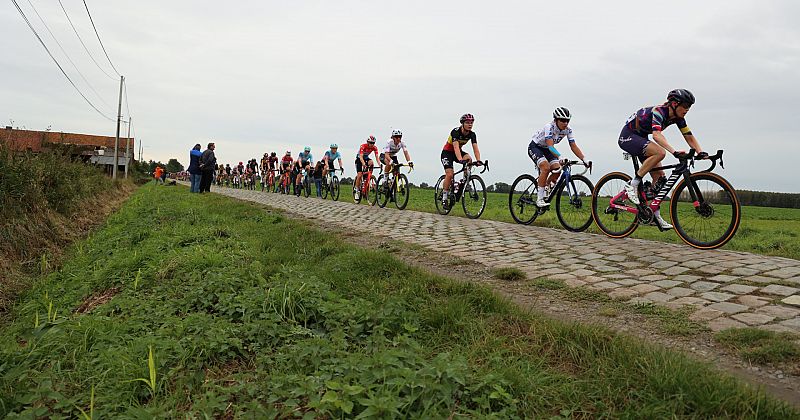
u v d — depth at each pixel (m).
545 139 7.80
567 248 5.71
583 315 3.26
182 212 9.59
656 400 1.98
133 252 5.68
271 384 2.17
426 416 1.80
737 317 3.02
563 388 2.16
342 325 2.99
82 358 2.64
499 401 2.01
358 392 1.89
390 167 12.51
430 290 3.72
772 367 2.35
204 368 2.52
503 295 3.67
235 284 3.84
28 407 2.15
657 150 5.91
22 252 6.14
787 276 3.90
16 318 4.01
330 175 16.94
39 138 12.23
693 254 5.02
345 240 6.69
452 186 10.41
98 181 15.70
